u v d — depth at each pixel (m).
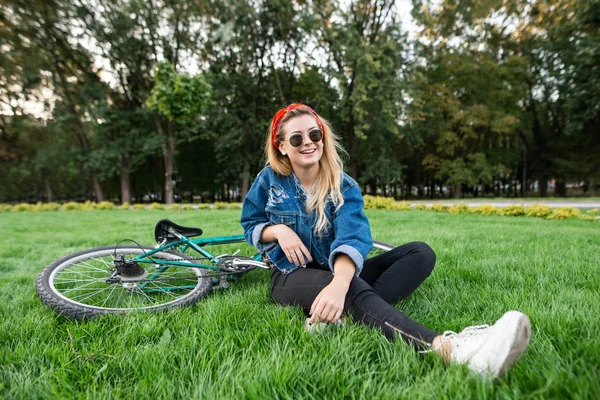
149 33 19.22
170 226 2.37
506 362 1.02
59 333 1.61
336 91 21.02
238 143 20.58
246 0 18.25
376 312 1.39
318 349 1.33
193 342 1.42
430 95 24.06
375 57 17.83
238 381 1.11
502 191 39.12
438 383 1.05
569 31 18.09
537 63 23.59
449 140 24.36
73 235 5.41
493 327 1.07
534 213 7.80
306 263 1.73
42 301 1.85
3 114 19.69
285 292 1.74
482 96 24.50
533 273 2.43
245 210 1.91
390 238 4.09
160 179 29.23
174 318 1.73
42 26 17.67
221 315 1.71
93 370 1.26
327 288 1.41
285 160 1.83
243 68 20.59
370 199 11.58
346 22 18.31
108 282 2.05
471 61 23.86
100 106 19.27
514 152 26.95
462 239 3.93
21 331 1.60
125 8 18.02
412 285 1.68
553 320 1.50
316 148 1.71
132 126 21.94
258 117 21.48
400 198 35.06
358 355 1.28
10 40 17.11
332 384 1.10
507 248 3.35
